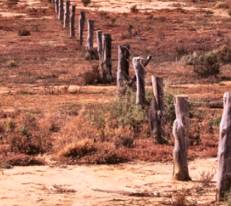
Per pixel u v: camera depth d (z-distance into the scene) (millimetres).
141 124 35844
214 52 70562
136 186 25953
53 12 117938
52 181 26703
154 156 30844
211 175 27172
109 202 23484
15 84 56000
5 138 33719
